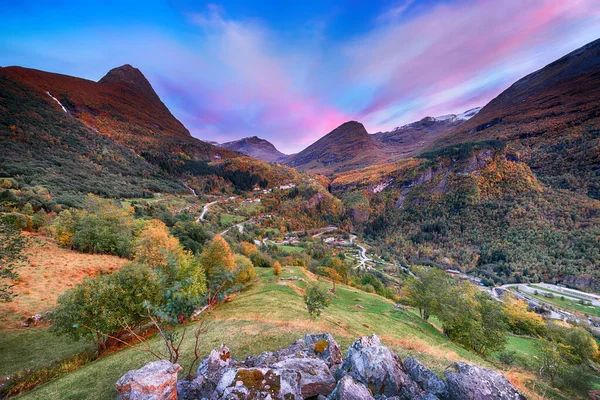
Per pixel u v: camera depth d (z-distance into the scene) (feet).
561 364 100.22
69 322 82.74
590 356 156.04
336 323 104.99
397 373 35.27
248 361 44.21
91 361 81.82
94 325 82.94
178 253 136.56
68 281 154.40
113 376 60.18
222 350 44.80
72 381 59.98
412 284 177.88
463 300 142.41
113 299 87.10
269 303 134.21
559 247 605.31
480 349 130.52
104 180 606.14
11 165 480.64
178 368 32.81
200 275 128.47
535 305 396.98
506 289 481.46
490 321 133.69
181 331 94.73
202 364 40.57
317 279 261.44
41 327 108.68
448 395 31.94
